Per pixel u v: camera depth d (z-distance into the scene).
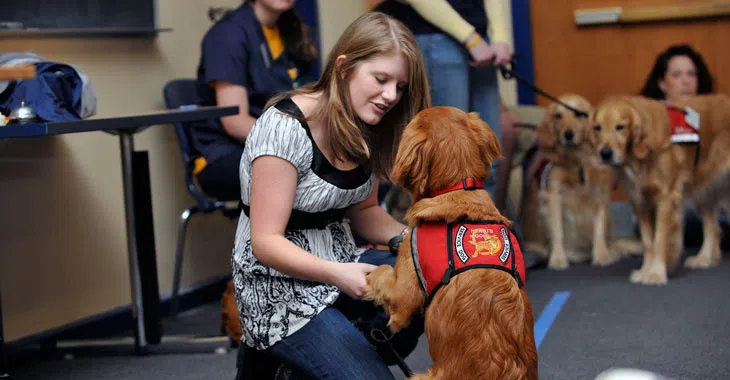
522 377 1.83
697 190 4.46
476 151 2.05
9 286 3.38
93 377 3.16
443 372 1.87
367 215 2.47
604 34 5.68
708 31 5.45
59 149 3.58
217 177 3.68
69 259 3.62
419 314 2.24
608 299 3.90
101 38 3.77
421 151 2.02
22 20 3.38
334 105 2.06
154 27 3.97
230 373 3.10
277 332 2.11
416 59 2.09
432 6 3.84
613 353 3.11
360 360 2.05
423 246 1.97
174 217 4.15
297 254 2.03
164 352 3.40
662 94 5.11
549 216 4.85
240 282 2.19
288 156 2.05
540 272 4.66
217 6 4.47
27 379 3.17
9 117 2.73
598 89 5.75
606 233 4.95
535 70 5.88
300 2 5.07
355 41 2.06
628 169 4.29
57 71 2.91
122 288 3.88
